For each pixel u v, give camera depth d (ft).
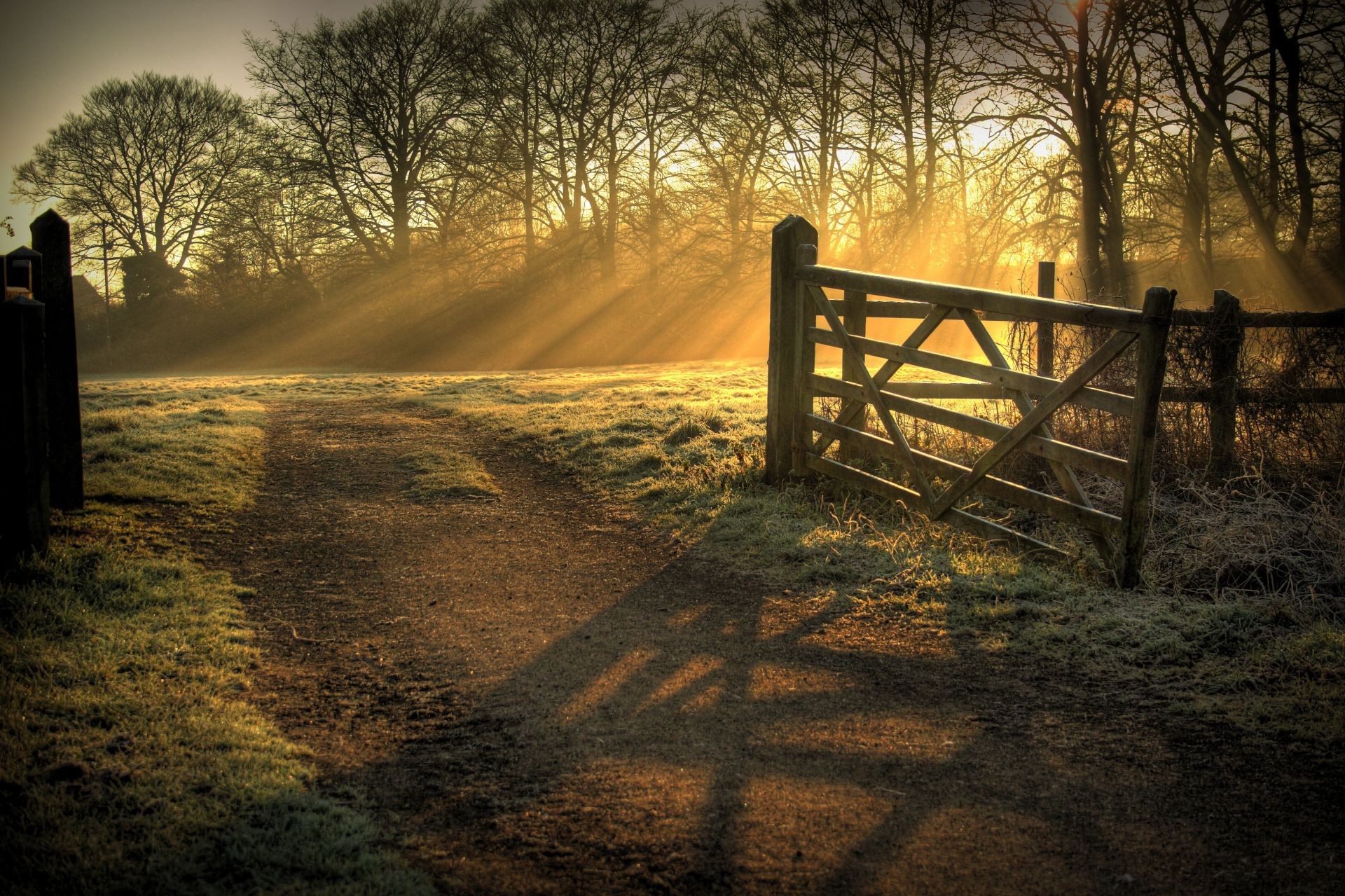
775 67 108.17
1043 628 16.08
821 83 108.58
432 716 13.69
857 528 22.57
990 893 9.27
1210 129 68.44
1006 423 27.07
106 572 18.71
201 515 24.54
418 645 16.58
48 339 22.48
